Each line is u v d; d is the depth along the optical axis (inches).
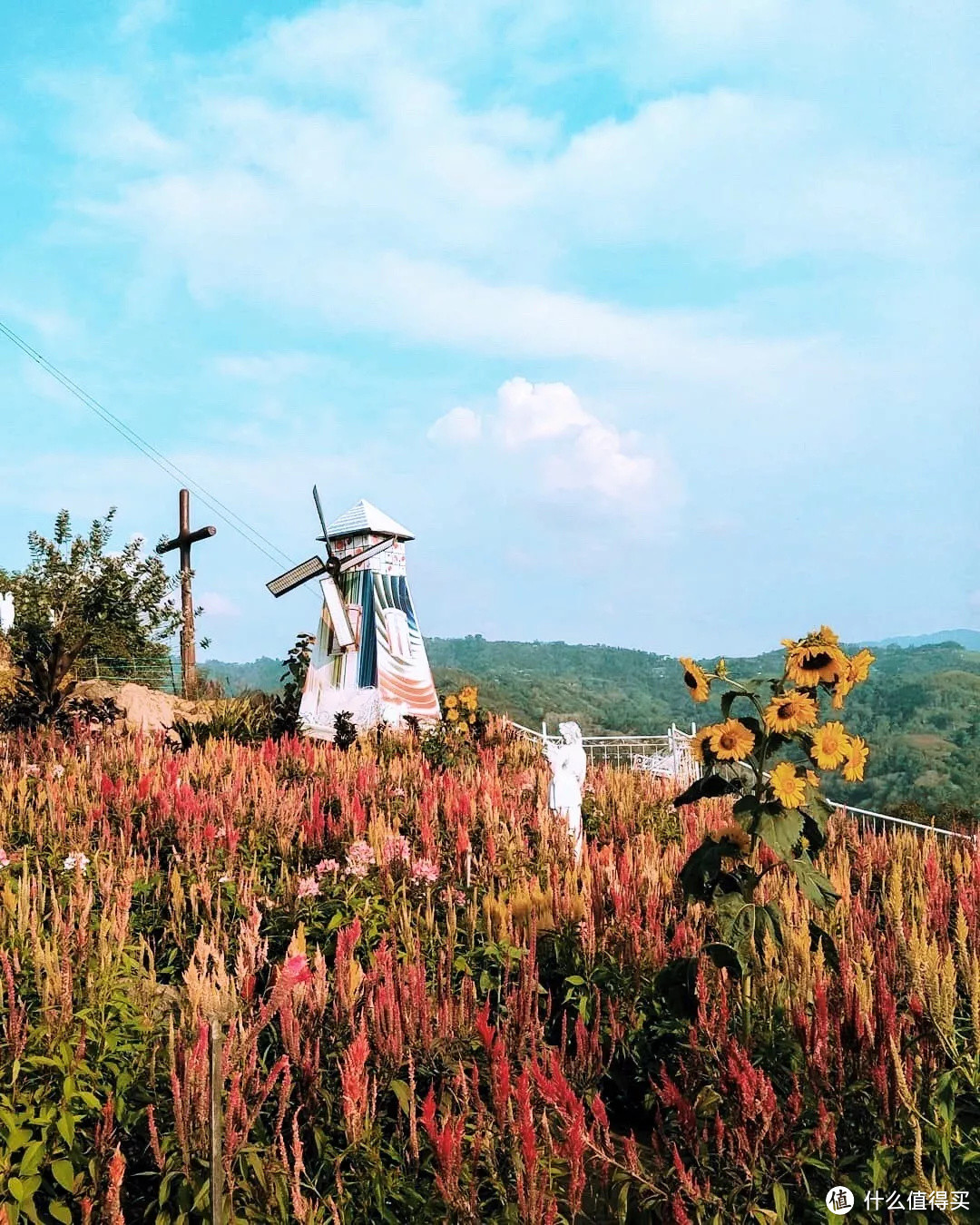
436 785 469.4
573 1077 189.9
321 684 822.5
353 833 344.5
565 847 348.5
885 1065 158.9
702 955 205.2
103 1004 197.8
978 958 194.5
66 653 637.3
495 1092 161.9
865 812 486.3
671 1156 160.1
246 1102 167.9
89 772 463.5
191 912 286.5
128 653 1262.3
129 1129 173.2
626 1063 215.8
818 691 199.9
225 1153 153.8
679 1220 135.4
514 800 434.3
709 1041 183.9
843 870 314.2
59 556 1285.7
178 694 1156.5
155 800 381.7
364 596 815.1
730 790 206.5
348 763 561.3
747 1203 148.8
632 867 299.7
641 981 229.0
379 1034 187.8
